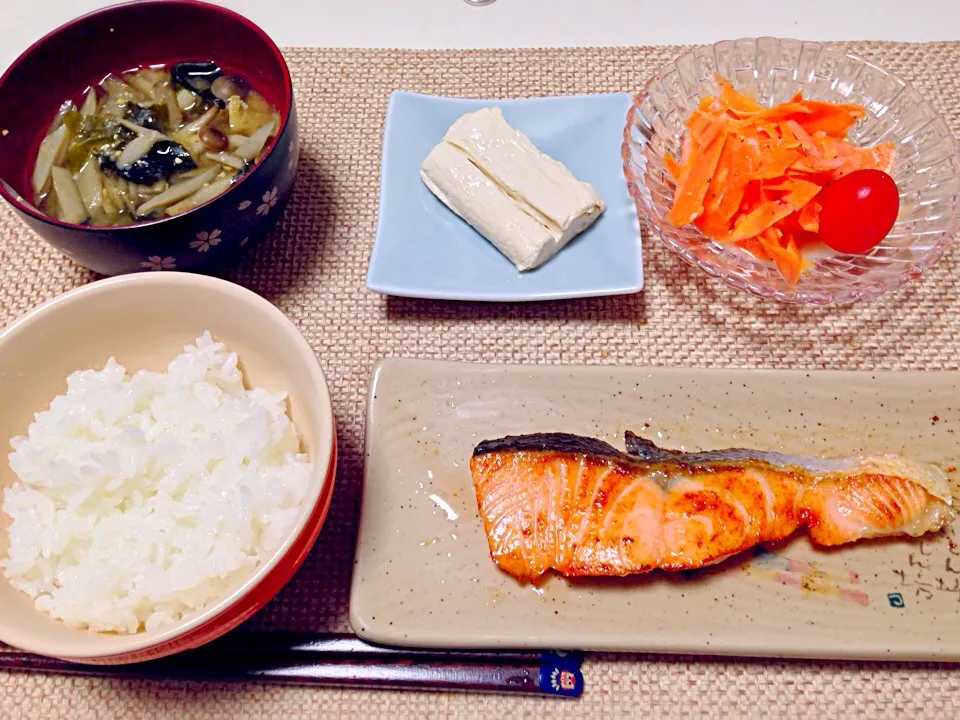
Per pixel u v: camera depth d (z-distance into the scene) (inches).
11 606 8.2
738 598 10.0
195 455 9.4
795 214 11.9
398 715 9.7
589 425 11.3
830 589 10.0
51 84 11.9
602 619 9.8
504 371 11.5
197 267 11.6
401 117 13.7
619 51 15.2
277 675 9.7
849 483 10.2
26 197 11.4
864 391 11.2
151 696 9.9
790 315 12.5
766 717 9.6
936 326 12.3
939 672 9.8
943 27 15.4
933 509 10.1
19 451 9.4
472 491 10.8
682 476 10.3
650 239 13.2
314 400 9.1
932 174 12.3
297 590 10.4
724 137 12.0
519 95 14.7
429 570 10.3
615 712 9.7
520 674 9.7
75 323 9.7
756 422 11.2
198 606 8.8
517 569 9.9
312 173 13.9
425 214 13.0
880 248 12.0
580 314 12.5
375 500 10.7
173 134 12.1
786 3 15.9
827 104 12.3
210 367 10.1
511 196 12.5
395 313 12.6
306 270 12.9
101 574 8.6
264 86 12.4
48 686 9.9
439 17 15.9
